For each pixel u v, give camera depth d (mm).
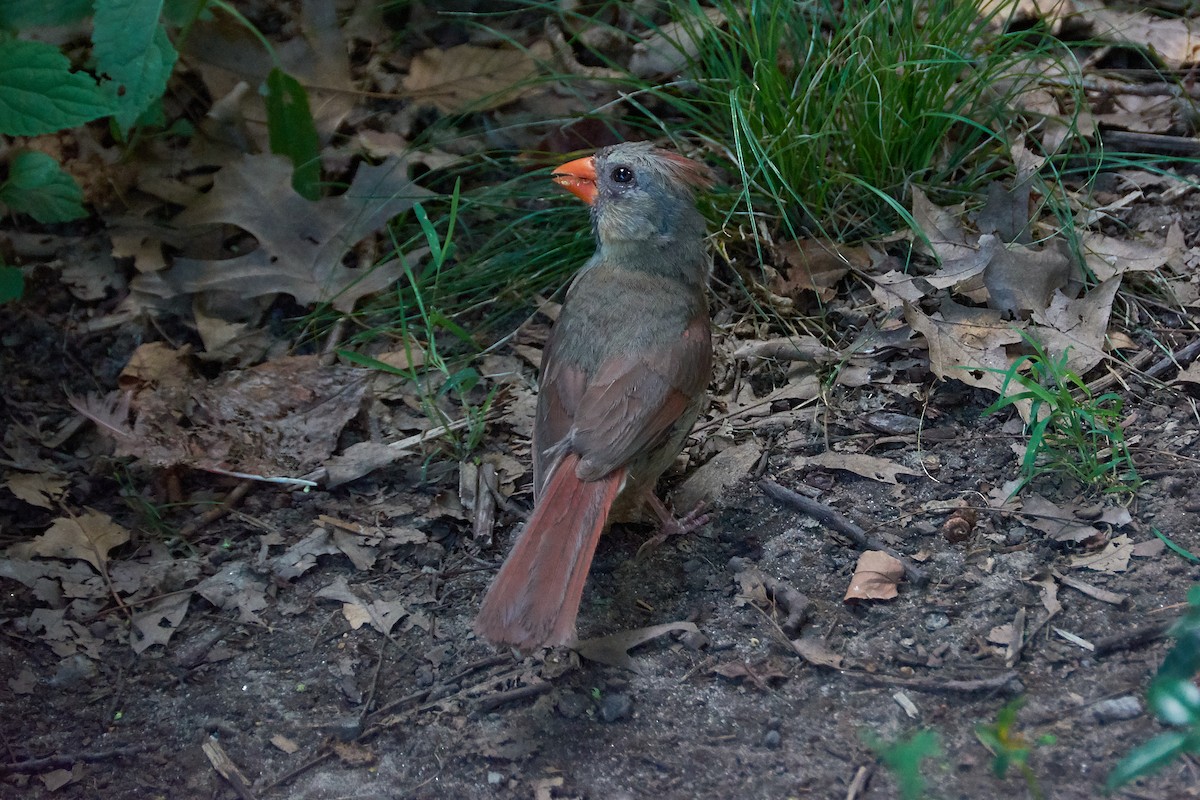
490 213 9289
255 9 10281
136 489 7621
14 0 8133
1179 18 9727
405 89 10031
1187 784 5180
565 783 5637
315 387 8164
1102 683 5750
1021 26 9688
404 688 6273
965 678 5906
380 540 7156
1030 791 5168
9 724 6188
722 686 6066
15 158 8484
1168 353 7578
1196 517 6555
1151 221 8469
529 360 8414
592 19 9516
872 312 8164
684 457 7605
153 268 8914
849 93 8453
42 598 6875
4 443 7891
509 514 7312
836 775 5508
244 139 9695
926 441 7379
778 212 8656
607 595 6719
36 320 8680
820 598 6512
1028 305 7863
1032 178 8438
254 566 7070
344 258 9047
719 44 8898
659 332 6793
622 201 7129
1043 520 6727
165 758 5996
